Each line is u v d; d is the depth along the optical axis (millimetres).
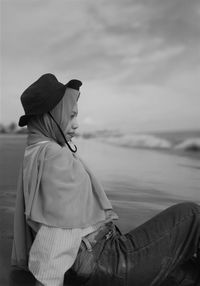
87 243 1521
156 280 1566
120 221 2359
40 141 1606
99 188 1606
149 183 2559
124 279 1522
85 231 1516
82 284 1545
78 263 1495
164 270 1573
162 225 1610
